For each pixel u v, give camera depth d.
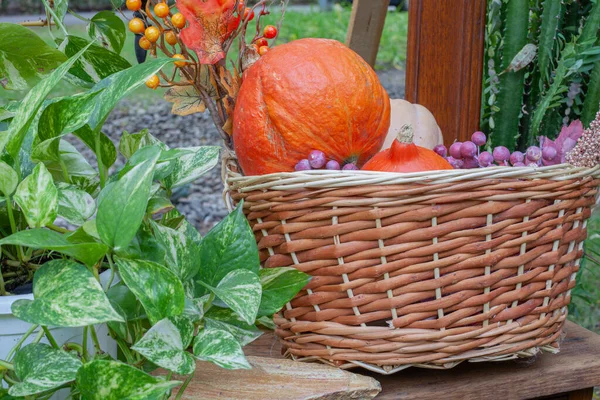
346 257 0.73
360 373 0.81
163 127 3.60
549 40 1.07
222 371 0.77
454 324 0.74
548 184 0.72
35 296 0.54
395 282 0.72
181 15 0.79
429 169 0.75
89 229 0.56
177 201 2.92
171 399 0.71
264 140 0.80
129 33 4.73
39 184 0.59
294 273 0.70
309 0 6.32
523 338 0.76
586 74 1.14
